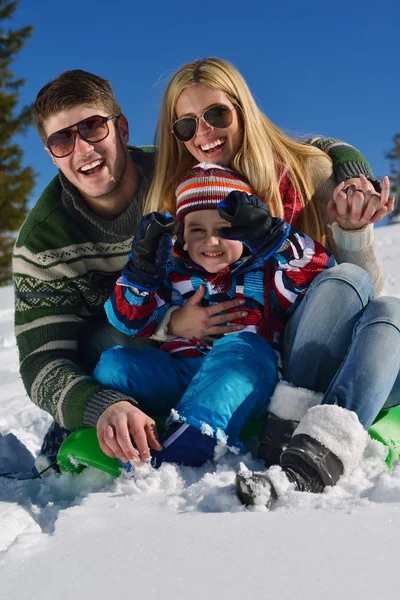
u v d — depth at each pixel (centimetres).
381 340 186
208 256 230
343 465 168
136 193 267
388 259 979
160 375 221
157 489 182
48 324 252
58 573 125
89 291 265
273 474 159
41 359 243
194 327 223
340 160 271
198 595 111
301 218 262
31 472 258
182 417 198
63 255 258
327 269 210
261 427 213
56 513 176
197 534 137
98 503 173
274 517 144
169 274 239
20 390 415
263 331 224
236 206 211
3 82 2198
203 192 238
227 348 209
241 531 136
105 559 129
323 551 121
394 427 201
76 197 257
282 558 120
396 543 121
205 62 263
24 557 136
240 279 229
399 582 107
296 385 200
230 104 260
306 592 107
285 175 263
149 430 197
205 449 196
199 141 261
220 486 169
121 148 260
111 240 261
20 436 317
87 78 255
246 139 258
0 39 2191
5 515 167
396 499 150
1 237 2241
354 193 232
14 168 2188
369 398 181
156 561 126
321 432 169
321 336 198
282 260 222
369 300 204
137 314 221
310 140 292
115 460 199
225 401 197
